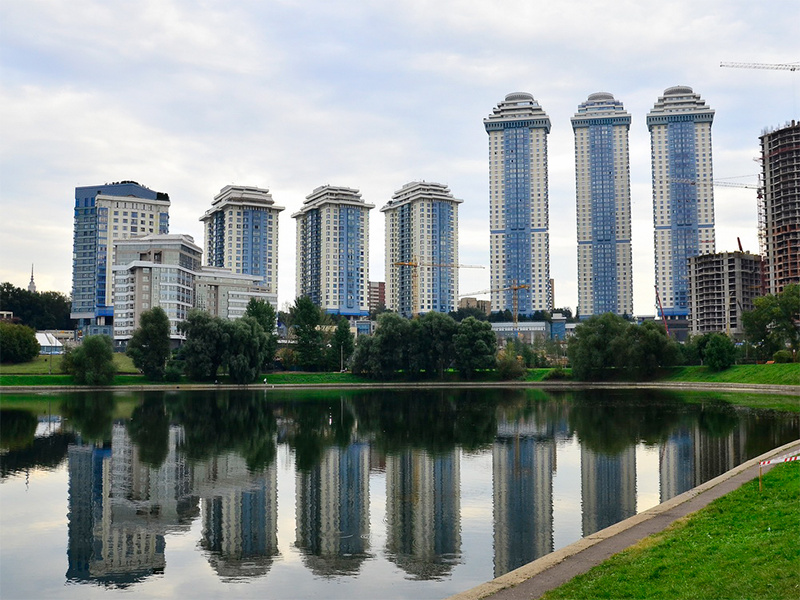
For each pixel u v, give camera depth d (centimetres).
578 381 17450
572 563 2516
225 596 2862
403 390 15850
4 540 3681
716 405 10731
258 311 18850
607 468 5475
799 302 16075
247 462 5881
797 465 4056
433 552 3375
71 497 4628
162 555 3409
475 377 18075
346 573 3102
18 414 9744
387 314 18038
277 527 3862
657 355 17025
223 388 15838
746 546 2339
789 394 12669
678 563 2278
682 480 4972
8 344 16550
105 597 2886
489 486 4856
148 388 15262
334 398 13150
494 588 2283
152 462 5900
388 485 4922
